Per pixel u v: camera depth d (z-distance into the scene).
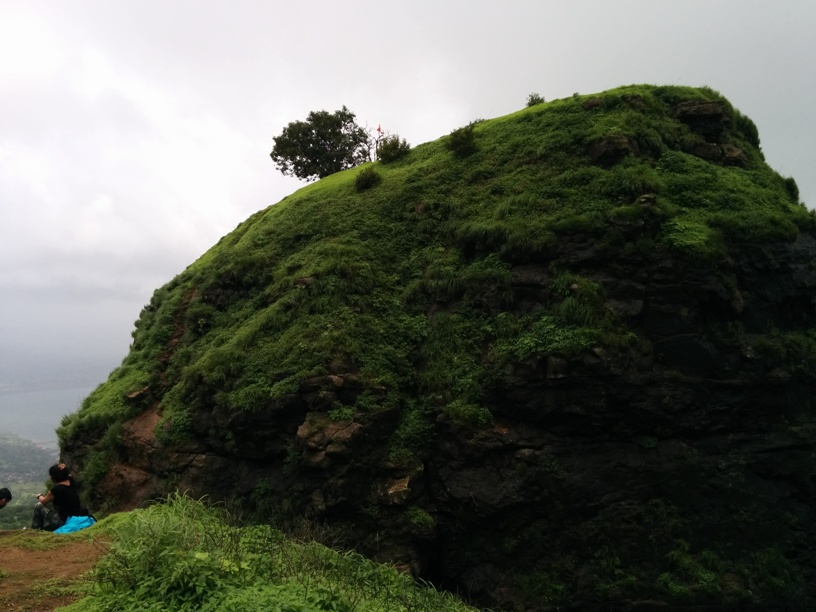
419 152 22.67
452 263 15.90
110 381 20.06
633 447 12.70
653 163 16.02
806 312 14.66
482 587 12.26
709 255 13.25
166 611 5.75
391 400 13.55
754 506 12.47
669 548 12.04
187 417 15.25
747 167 17.05
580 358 12.36
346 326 14.81
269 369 14.30
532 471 12.35
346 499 12.47
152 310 22.62
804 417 13.27
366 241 17.89
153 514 9.81
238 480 14.04
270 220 22.22
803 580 12.12
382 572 10.55
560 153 17.09
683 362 13.05
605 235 13.95
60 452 18.31
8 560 8.34
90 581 7.29
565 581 11.89
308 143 36.66
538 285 13.95
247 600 5.82
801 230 15.21
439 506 12.79
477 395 13.06
